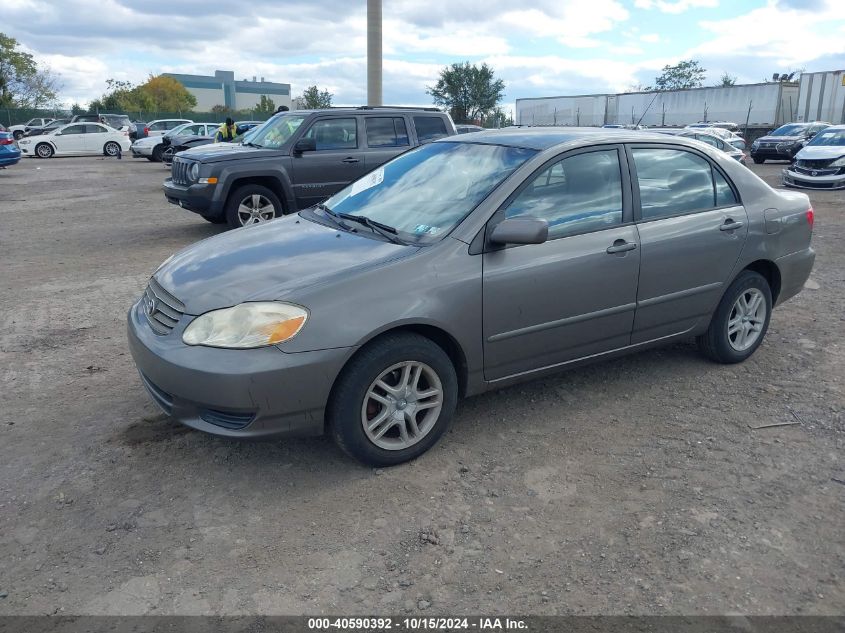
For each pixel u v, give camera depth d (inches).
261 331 124.7
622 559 113.7
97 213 505.0
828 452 147.9
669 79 3376.0
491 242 142.9
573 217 156.3
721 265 180.4
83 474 138.1
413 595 105.7
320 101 2413.9
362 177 188.4
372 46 1169.4
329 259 139.9
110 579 108.7
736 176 188.1
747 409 168.1
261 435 127.7
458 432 156.1
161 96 3631.9
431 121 423.5
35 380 184.2
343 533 120.3
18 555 114.0
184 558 113.7
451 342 143.4
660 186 172.6
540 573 110.6
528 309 148.8
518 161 155.6
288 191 385.4
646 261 164.7
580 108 1723.7
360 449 135.6
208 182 368.5
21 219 472.4
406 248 141.2
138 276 303.0
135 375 188.2
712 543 117.6
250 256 146.6
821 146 676.7
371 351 132.3
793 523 123.3
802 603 104.3
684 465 142.3
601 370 191.6
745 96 1454.2
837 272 311.6
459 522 123.5
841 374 189.9
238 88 5580.7
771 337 220.7
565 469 140.9
